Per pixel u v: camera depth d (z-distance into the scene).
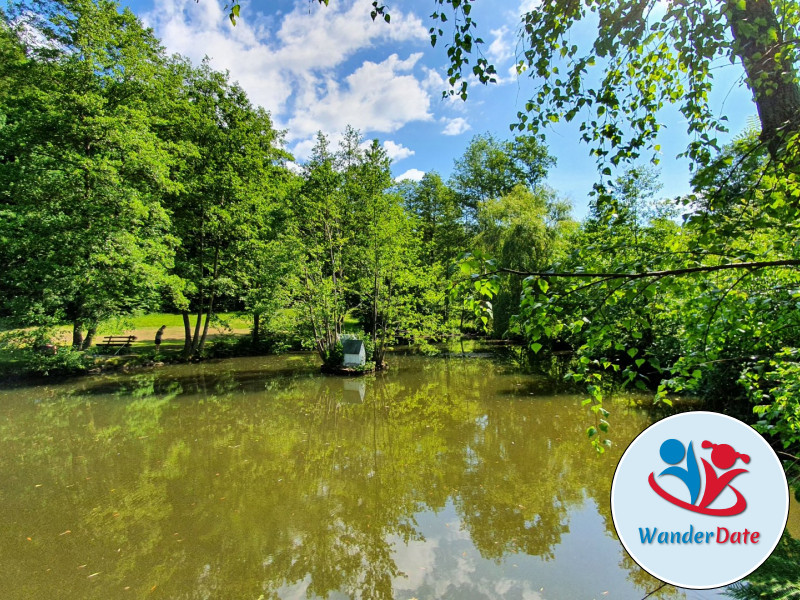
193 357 19.91
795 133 2.10
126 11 15.54
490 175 30.78
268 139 23.14
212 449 8.96
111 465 8.08
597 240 2.85
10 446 9.10
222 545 5.48
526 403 12.08
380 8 2.76
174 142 18.73
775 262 1.86
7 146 14.41
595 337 2.23
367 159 16.73
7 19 13.88
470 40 2.93
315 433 10.02
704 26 2.38
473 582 4.70
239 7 2.53
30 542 5.53
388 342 18.11
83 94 14.14
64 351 14.52
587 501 6.52
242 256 20.72
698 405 10.53
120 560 5.14
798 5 2.33
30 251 13.84
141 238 15.69
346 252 18.11
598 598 4.38
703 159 2.78
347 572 4.93
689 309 2.71
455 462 8.13
